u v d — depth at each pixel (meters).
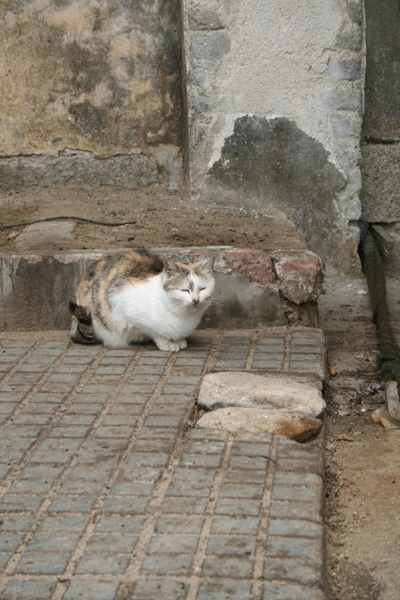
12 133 4.56
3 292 3.67
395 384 3.36
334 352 3.73
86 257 3.65
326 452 3.09
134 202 4.41
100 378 3.31
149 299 3.42
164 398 3.19
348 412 3.30
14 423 3.08
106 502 2.78
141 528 2.71
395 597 2.63
